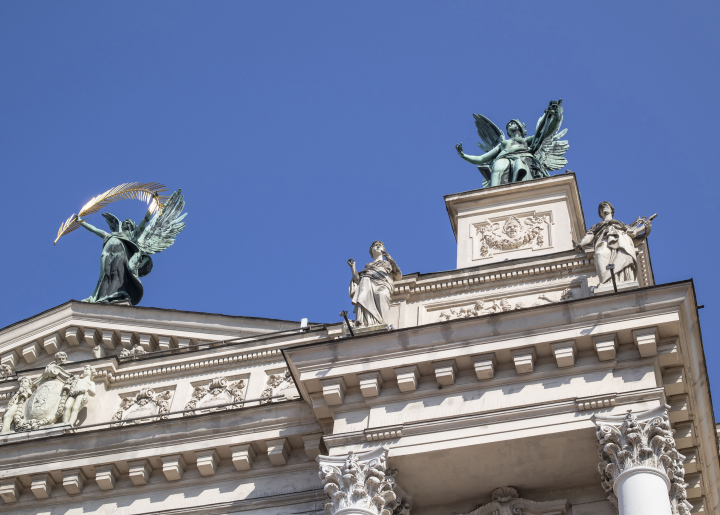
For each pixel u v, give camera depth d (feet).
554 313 92.38
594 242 101.65
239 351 112.78
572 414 89.45
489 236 114.01
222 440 102.17
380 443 92.58
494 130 133.39
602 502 92.58
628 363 90.53
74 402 112.37
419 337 94.48
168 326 120.06
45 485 104.42
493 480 93.40
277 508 99.40
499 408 91.20
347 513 88.89
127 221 138.72
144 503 102.73
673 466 86.28
